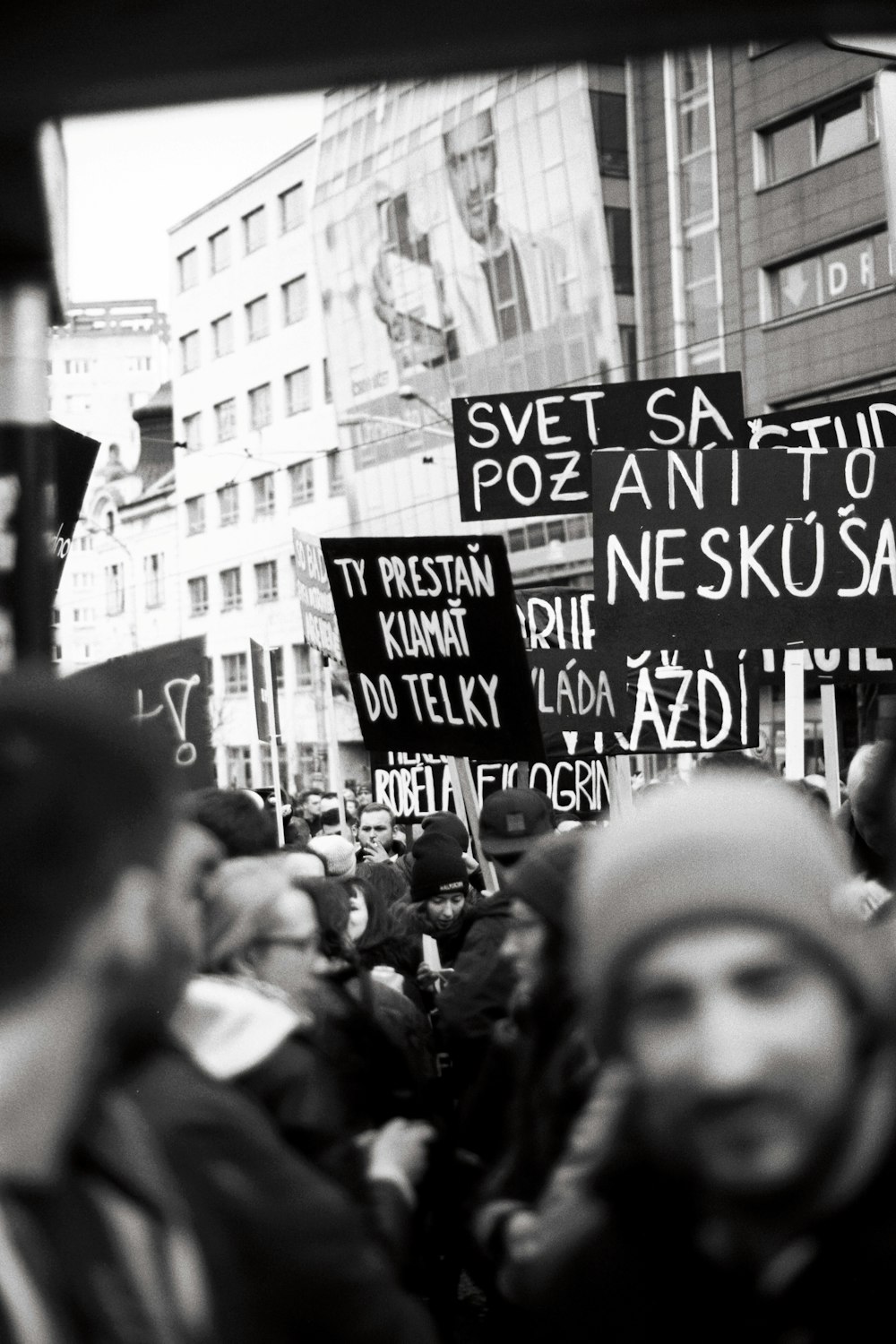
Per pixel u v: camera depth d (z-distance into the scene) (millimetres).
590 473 8633
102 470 81062
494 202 40344
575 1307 1496
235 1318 1740
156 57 1974
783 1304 1399
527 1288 1655
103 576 79250
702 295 34938
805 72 31078
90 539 81812
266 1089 2949
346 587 6816
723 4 1954
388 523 48844
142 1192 1413
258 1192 1814
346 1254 1870
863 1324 1375
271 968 3367
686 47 2027
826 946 1317
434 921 6234
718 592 6801
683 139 34969
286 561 58719
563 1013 3023
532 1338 1626
